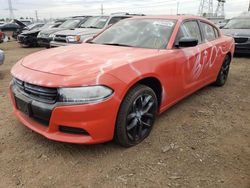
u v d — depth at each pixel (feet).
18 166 9.40
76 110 8.78
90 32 31.48
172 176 9.01
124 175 9.00
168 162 9.77
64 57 10.82
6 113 13.83
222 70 19.13
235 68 27.02
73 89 8.73
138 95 10.21
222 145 11.12
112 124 9.53
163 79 11.49
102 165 9.49
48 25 53.42
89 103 8.82
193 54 13.67
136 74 9.97
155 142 11.10
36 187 8.43
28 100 9.65
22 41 50.29
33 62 10.67
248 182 8.85
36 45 51.24
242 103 16.29
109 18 34.14
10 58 34.45
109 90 9.12
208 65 15.90
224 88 19.36
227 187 8.58
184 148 10.73
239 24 36.55
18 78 9.93
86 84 8.77
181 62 12.66
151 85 11.72
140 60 10.48
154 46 12.55
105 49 12.09
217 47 16.79
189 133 12.03
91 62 10.02
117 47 12.47
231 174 9.22
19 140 11.06
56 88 8.85
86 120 8.94
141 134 10.95
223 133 12.21
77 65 9.76
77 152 10.22
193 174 9.15
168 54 11.90
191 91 14.69
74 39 30.66
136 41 13.10
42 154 10.08
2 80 21.17
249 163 9.91
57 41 33.09
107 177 8.89
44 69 9.69
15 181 8.67
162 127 12.51
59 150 10.33
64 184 8.57
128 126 10.25
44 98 9.27
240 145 11.19
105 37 14.38
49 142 10.88
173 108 14.93
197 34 15.11
